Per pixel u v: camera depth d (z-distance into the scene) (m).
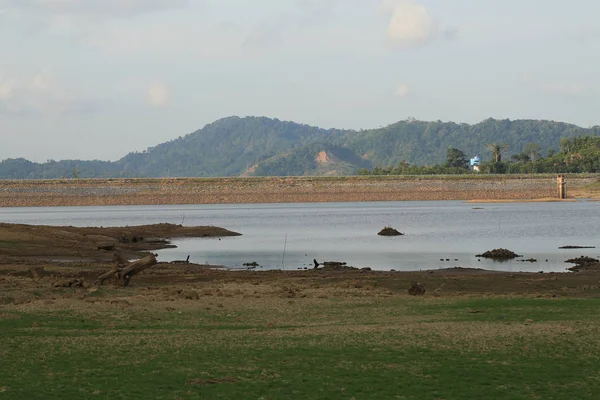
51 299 26.83
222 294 29.48
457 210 151.75
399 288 33.72
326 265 49.06
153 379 14.92
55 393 13.77
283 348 17.91
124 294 28.95
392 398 13.70
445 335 19.42
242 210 172.12
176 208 192.75
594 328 20.28
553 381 14.85
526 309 24.78
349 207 181.62
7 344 18.36
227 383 14.66
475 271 43.69
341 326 21.33
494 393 14.02
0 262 45.44
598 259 52.25
